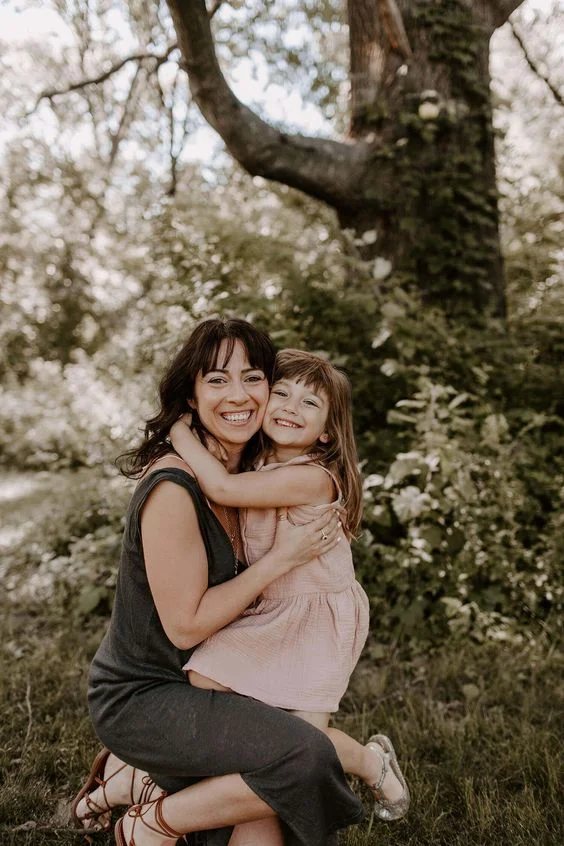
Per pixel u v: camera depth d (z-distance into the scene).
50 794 2.42
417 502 3.72
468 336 4.81
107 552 4.36
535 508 4.17
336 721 2.89
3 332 14.18
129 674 1.90
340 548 2.11
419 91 5.34
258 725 1.77
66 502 5.31
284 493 2.00
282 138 5.25
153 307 5.36
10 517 6.58
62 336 14.45
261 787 1.74
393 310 4.32
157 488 1.85
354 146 5.42
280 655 1.92
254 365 2.06
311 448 2.23
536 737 2.71
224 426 2.05
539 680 3.31
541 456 4.30
